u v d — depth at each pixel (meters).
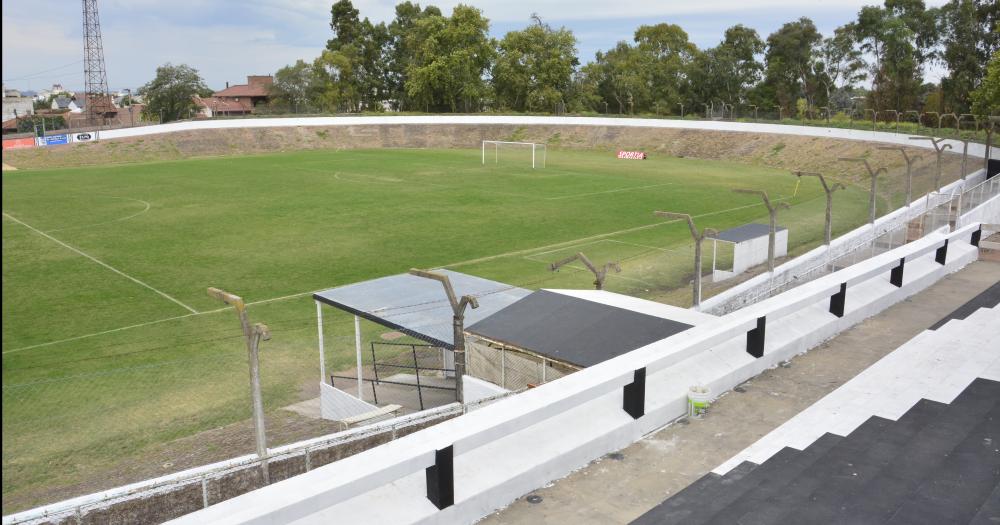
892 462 6.26
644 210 50.75
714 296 26.62
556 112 117.00
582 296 16.34
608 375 6.55
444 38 116.88
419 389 18.59
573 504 5.80
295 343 24.09
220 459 15.88
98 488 14.61
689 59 128.75
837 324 10.12
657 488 6.02
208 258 36.16
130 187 61.53
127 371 21.55
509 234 42.22
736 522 5.36
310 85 123.88
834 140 78.25
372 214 48.31
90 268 34.19
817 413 7.41
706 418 7.38
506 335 14.21
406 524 5.23
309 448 12.49
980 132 64.75
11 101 177.75
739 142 87.69
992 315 10.79
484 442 5.56
